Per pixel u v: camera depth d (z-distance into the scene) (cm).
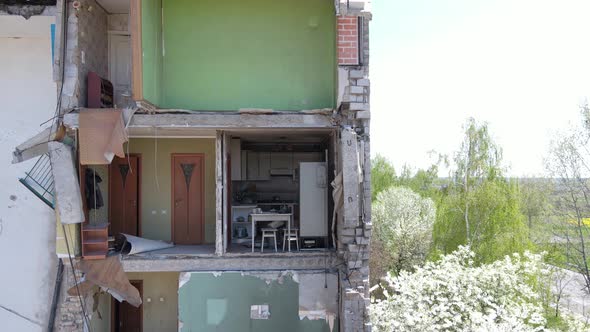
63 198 780
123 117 802
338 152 892
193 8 919
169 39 914
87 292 838
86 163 776
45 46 916
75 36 816
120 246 952
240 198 1282
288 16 927
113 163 1121
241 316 884
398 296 1397
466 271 1477
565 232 2489
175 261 889
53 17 861
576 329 1930
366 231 833
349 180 823
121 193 1125
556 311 2109
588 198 2411
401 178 3981
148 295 1114
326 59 927
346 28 845
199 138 1144
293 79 928
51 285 884
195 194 1145
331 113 860
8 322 880
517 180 2534
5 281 884
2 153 900
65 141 799
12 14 855
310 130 946
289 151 1331
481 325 1216
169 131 985
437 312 1322
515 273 1588
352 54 842
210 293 882
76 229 820
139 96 741
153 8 835
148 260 883
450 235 2555
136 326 1112
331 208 977
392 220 3031
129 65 1001
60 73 798
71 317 845
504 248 2284
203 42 920
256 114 858
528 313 1374
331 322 881
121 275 847
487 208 2427
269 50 927
